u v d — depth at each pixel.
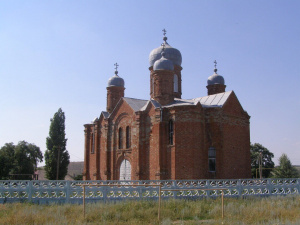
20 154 71.56
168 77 44.69
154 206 23.06
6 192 26.06
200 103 40.78
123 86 55.59
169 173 39.09
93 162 53.22
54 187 26.52
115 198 26.58
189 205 23.83
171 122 40.38
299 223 15.94
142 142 42.28
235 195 28.91
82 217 18.89
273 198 27.70
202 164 39.34
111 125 48.62
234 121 42.53
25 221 17.67
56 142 62.34
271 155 83.38
